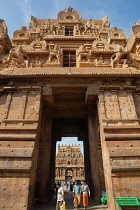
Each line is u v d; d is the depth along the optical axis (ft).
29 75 43.78
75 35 66.69
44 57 55.72
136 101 45.01
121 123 40.42
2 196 31.42
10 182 32.68
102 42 57.52
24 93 44.29
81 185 43.80
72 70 45.96
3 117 41.27
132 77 46.37
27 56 54.44
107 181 35.60
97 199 48.85
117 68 47.52
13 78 46.06
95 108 57.62
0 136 37.60
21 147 36.63
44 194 49.88
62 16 75.51
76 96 52.75
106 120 40.65
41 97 44.93
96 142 55.98
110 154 35.40
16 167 33.35
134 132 39.40
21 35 72.79
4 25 60.90
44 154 55.21
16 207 30.53
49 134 58.95
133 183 33.01
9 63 53.21
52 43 62.34
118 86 45.32
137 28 62.44
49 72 44.98
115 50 54.34
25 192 31.76
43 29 73.15
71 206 42.27
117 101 43.57
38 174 51.47
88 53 55.42
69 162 186.70
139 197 31.73
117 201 30.55
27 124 40.14
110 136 38.01
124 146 37.37
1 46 57.26
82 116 73.15
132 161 34.83
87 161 74.59
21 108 42.24
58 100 57.41
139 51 59.26
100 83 46.26
